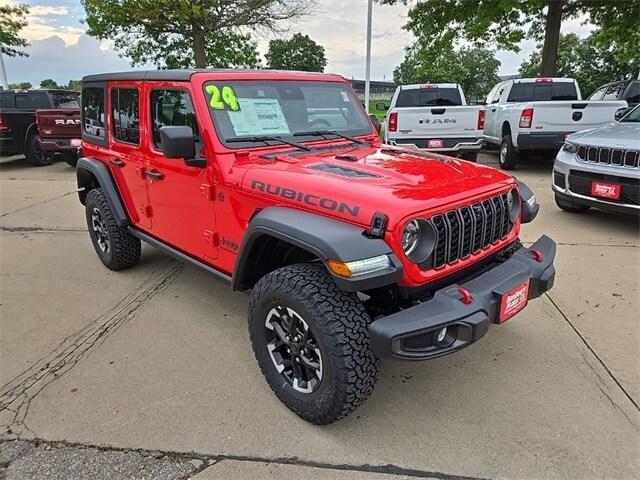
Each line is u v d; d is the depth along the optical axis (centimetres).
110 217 445
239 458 237
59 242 579
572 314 368
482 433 250
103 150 441
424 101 1078
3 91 1200
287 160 298
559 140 895
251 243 266
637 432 248
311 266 252
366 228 226
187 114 318
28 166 1172
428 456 236
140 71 365
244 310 393
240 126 315
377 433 252
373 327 219
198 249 344
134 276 466
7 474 230
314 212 246
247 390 289
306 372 257
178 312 391
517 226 308
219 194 305
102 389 292
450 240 244
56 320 381
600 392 279
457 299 232
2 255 534
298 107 347
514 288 252
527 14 1414
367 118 391
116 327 368
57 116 1044
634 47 1577
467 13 1407
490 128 1146
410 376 300
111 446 246
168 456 239
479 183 268
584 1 1419
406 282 232
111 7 1473
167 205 363
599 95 1277
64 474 229
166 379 301
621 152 514
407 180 257
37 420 266
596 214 629
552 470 226
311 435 251
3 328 369
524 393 281
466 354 321
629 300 389
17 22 2083
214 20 1548
